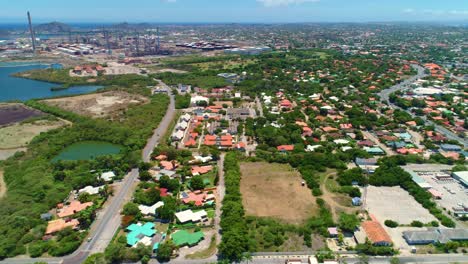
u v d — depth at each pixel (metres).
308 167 150.12
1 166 158.25
